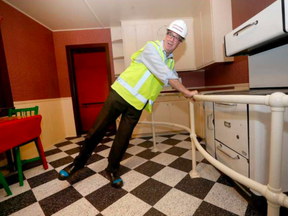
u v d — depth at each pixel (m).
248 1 1.71
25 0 2.04
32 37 2.44
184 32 1.10
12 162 1.75
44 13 2.38
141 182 1.34
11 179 1.55
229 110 1.04
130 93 1.18
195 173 1.37
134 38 2.80
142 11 2.51
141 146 2.28
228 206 0.99
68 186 1.36
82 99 3.69
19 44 2.17
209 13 2.16
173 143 2.32
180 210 1.00
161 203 1.07
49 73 2.81
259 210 0.87
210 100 0.87
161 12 2.58
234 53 1.20
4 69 1.91
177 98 2.75
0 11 1.92
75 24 2.83
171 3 2.33
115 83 1.25
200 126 2.35
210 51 2.23
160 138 2.61
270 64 1.19
